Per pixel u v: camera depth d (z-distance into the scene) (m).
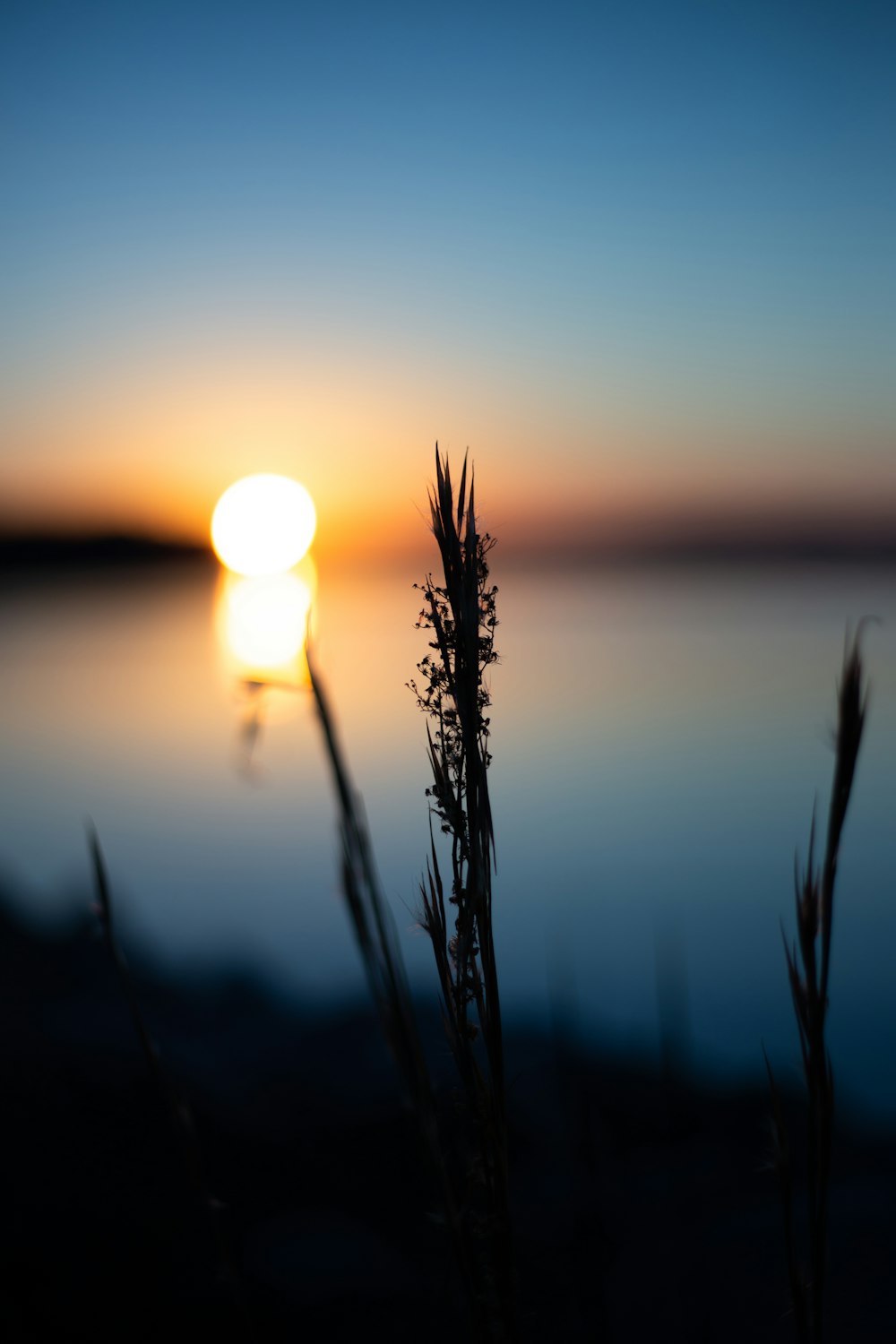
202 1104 4.49
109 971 8.02
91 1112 4.30
